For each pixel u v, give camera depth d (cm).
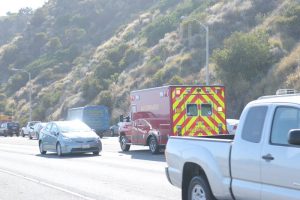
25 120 9450
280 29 5900
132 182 1678
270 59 5384
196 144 1030
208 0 8250
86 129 2981
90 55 10544
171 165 1121
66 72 10606
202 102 2691
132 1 12238
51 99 9262
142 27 9806
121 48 8969
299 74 4809
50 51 11769
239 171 892
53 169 2170
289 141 754
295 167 762
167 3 10231
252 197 856
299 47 5388
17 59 12331
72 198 1399
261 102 882
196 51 6844
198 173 1058
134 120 3048
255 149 857
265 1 6775
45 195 1465
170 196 1378
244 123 903
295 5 6044
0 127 7862
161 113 2736
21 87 11106
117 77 8194
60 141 2861
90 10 12631
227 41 5559
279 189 799
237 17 6888
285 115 823
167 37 7988
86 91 8306
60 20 12750
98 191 1505
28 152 3334
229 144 927
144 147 3528
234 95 5362
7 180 1831
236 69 5381
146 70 7494
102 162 2422
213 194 973
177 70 6756
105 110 6147
